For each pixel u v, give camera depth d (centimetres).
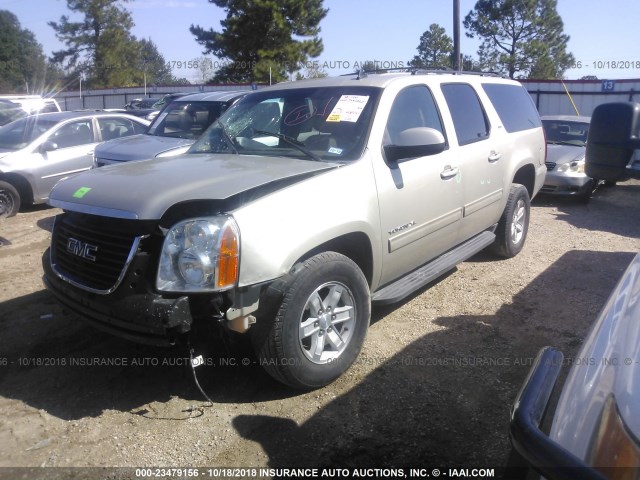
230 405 361
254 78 3080
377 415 347
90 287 337
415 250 448
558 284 570
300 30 3316
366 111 423
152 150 764
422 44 4853
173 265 312
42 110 1591
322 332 364
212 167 381
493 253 646
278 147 430
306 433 331
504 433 329
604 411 147
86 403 366
